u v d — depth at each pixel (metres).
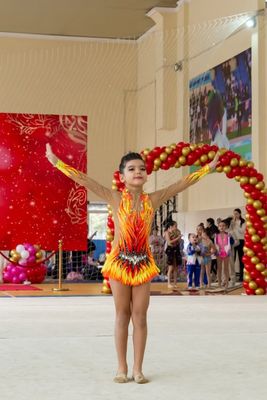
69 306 12.22
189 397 4.71
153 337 7.75
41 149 20.67
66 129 20.89
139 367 5.30
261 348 6.92
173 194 5.57
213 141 22.50
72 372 5.63
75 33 28.47
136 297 5.36
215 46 22.45
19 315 10.52
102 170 28.83
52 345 7.16
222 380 5.28
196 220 23.97
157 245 22.33
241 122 20.55
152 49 27.36
